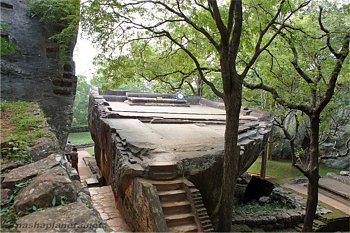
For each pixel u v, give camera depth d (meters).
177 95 17.45
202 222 5.71
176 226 5.62
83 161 16.03
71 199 2.59
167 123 11.16
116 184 7.42
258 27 8.31
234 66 6.40
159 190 6.07
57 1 6.88
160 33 7.49
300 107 7.46
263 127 11.05
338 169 17.81
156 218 5.31
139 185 6.02
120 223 7.04
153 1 7.07
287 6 7.95
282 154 19.50
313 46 8.69
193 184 6.29
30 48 6.96
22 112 5.56
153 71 8.99
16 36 6.76
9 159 3.44
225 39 6.23
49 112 7.08
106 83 8.59
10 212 2.42
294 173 16.28
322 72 8.95
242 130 9.58
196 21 8.08
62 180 2.67
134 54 8.59
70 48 7.44
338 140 18.02
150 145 7.51
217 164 7.04
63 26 7.41
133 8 7.35
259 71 14.33
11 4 6.74
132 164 6.64
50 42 7.22
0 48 3.58
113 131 8.95
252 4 8.17
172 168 6.38
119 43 7.84
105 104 12.35
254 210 10.38
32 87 6.93
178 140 8.34
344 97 13.29
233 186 6.45
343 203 11.55
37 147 3.77
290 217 9.48
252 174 16.11
